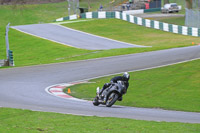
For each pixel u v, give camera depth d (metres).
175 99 27.55
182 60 47.25
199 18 93.44
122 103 26.36
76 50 73.69
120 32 98.19
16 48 79.75
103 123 16.23
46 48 78.00
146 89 32.34
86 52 69.75
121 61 50.91
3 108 20.88
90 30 102.00
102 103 23.02
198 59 46.66
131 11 130.00
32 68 48.25
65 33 97.81
